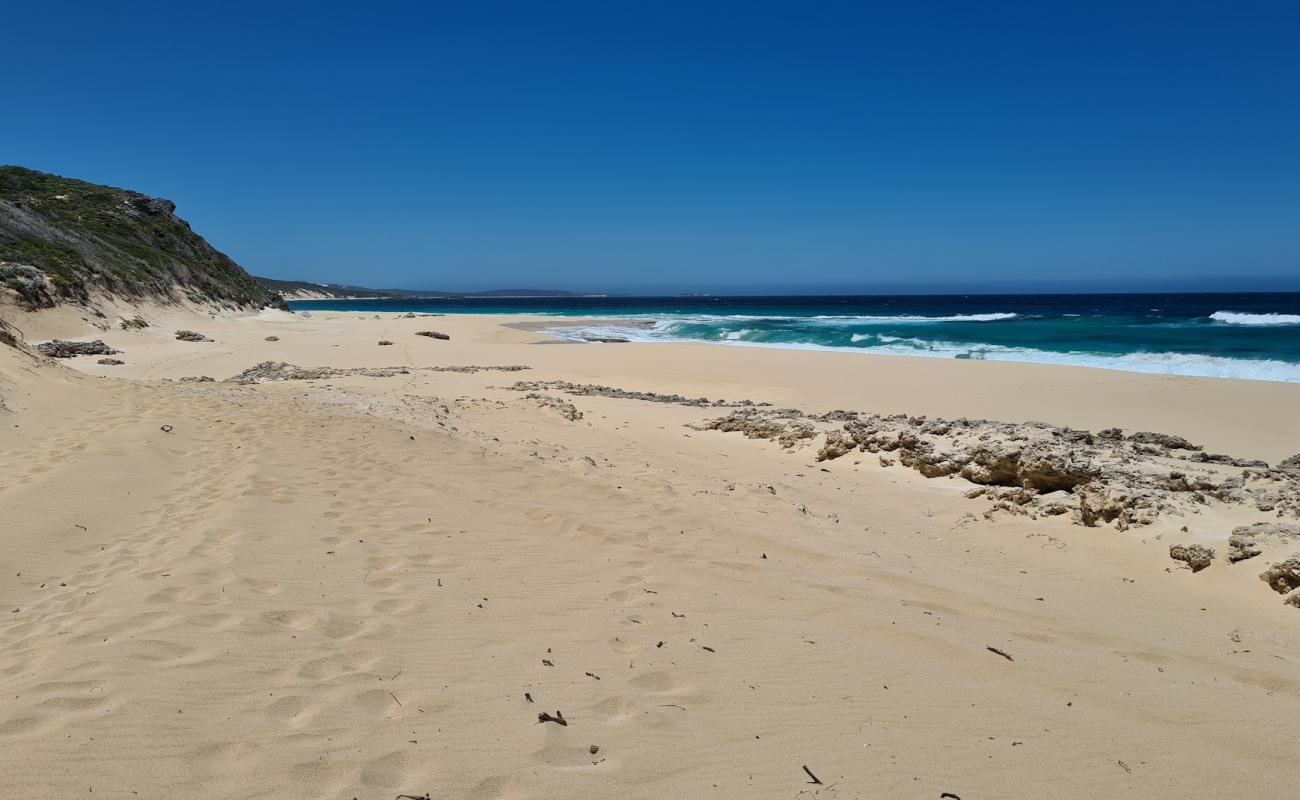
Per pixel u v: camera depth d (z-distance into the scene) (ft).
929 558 20.83
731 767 10.30
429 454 29.07
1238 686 13.25
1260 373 72.02
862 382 66.28
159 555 17.24
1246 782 10.36
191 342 104.78
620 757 10.39
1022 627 15.76
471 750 10.32
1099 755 10.94
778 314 238.27
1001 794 9.89
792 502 25.67
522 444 33.94
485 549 19.36
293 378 68.69
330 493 23.24
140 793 8.80
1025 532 22.86
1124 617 16.57
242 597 15.01
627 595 16.69
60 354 83.66
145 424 29.35
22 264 103.60
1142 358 85.56
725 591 17.21
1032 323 156.66
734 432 43.27
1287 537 17.97
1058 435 32.42
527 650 13.67
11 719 10.05
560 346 110.22
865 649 14.37
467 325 159.84
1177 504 22.12
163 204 194.49
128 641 12.55
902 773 10.29
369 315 218.18
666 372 78.95
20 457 24.04
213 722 10.46
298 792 9.09
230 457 26.66
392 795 9.21
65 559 16.92
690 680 12.83
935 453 30.91
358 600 15.49
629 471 29.81
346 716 10.98
